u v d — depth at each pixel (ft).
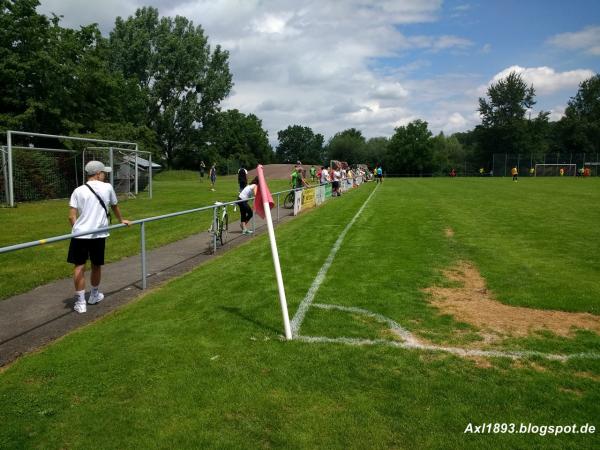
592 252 30.17
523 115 277.85
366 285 22.08
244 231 40.47
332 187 85.56
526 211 56.44
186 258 30.30
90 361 13.80
